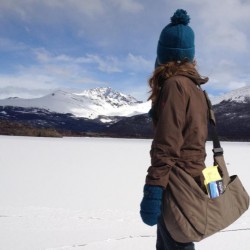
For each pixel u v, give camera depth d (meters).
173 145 1.91
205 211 1.94
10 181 9.62
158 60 2.19
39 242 4.41
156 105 2.05
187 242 2.02
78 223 5.34
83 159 16.52
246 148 33.09
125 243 4.38
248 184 10.05
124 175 11.31
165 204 1.99
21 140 33.53
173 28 2.10
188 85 1.97
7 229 4.93
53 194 7.93
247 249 4.25
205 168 2.03
